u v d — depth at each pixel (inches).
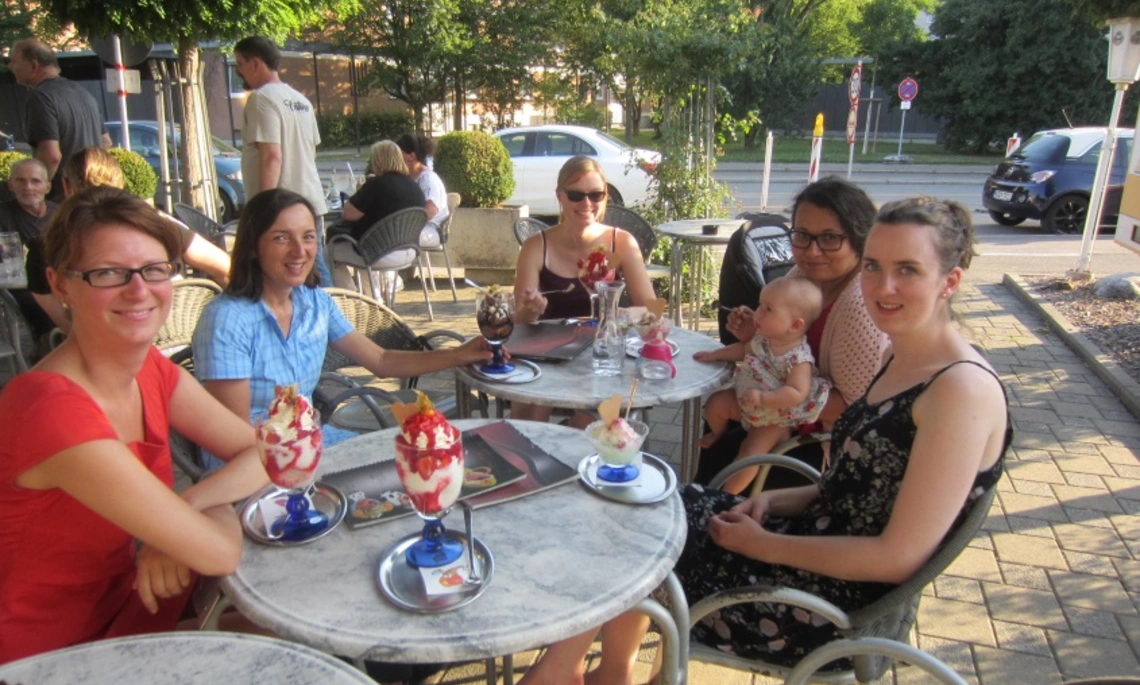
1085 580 113.5
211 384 88.1
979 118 935.0
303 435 59.3
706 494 82.7
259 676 47.7
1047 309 252.7
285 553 59.9
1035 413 176.7
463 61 787.4
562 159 440.1
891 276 62.3
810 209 96.4
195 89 259.8
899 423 62.6
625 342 110.9
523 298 124.0
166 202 286.2
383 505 66.4
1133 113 892.6
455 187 310.8
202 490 65.2
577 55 805.2
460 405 115.3
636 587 55.4
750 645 70.6
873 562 59.9
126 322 59.3
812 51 1011.9
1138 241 258.7
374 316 131.5
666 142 270.1
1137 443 160.9
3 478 56.4
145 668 48.4
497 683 93.2
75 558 60.2
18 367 163.8
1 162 261.6
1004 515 131.9
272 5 222.5
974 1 940.6
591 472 72.9
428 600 53.0
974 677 94.3
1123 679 48.3
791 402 95.7
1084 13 270.4
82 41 269.6
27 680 47.4
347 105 943.0
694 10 257.9
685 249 258.2
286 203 89.7
